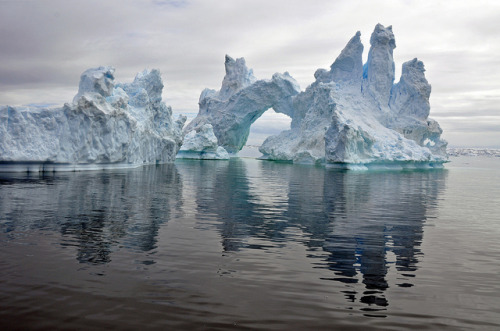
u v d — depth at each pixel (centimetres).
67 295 789
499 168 7956
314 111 7606
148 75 5728
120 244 1181
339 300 806
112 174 3616
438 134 7812
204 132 8331
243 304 773
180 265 999
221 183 3206
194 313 726
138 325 674
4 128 3284
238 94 9419
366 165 6050
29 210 1688
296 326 688
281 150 8169
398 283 914
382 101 7762
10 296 777
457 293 859
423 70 7875
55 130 3531
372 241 1319
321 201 2281
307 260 1080
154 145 5681
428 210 2058
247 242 1259
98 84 3788
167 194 2369
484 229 1566
